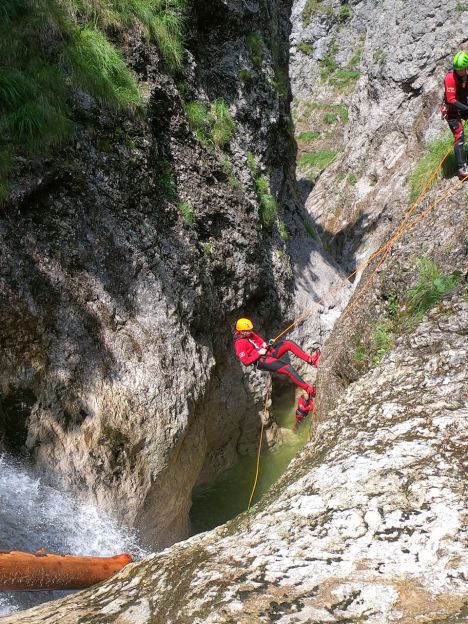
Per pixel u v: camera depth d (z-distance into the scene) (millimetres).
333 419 3910
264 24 11766
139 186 7566
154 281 7391
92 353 6547
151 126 8102
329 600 2074
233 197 9391
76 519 6012
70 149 6859
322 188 21812
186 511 7953
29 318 6145
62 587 3680
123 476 6496
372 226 17328
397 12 19812
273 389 10555
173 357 7285
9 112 6551
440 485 2629
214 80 10289
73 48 7277
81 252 6758
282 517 2699
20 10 7172
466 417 3193
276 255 10922
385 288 6270
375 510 2543
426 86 18406
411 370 4078
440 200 6863
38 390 6086
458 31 17969
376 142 19516
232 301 9188
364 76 21656
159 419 6848
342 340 6777
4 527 5523
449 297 4781
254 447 10125
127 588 2520
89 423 6328
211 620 2074
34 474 5898
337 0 32094
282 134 12383
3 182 6176
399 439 3150
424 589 2064
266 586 2195
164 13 8875
